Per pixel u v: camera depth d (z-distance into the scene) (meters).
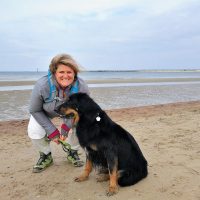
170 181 1.88
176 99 7.16
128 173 1.85
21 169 2.20
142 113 4.52
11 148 2.72
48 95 2.00
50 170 2.16
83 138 1.81
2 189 1.87
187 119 3.81
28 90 8.44
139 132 3.15
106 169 1.96
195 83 13.70
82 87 2.07
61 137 2.12
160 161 2.23
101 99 6.80
